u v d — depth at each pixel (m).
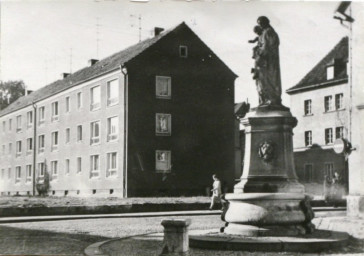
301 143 46.75
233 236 12.43
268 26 13.80
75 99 47.78
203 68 42.94
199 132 42.47
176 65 42.09
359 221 17.98
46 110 53.56
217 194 28.28
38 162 54.72
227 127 43.53
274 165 13.14
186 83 42.41
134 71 40.56
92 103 45.12
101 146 43.38
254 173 13.21
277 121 13.20
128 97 40.22
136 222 21.09
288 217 12.45
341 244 11.80
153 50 41.47
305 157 46.00
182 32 42.59
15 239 14.89
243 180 13.30
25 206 25.81
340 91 43.56
